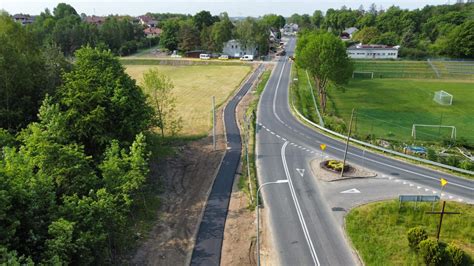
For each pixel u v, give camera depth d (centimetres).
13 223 2402
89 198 2898
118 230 3259
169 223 3650
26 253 2512
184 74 11875
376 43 17388
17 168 2833
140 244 3300
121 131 4372
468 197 4088
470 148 5791
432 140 6128
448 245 3141
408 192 4194
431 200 3716
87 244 2689
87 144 4353
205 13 19050
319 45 7650
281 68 12681
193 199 4122
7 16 5622
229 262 3116
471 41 13925
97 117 4122
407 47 16312
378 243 3344
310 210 3862
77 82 4284
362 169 4775
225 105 8044
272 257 3183
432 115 7731
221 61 13888
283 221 3678
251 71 12231
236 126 6638
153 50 17212
